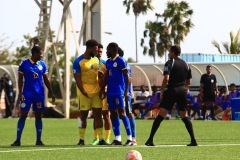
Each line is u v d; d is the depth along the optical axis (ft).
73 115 255.70
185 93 102.17
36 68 109.09
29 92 108.27
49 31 260.21
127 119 105.50
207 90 211.61
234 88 221.05
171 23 515.91
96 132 109.70
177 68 101.40
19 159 82.33
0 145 109.70
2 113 266.98
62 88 254.68
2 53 456.86
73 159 82.23
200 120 213.05
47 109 251.60
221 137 127.44
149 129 161.27
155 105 229.04
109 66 106.32
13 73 253.65
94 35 241.76
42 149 96.73
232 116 217.97
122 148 98.07
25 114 108.27
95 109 108.68
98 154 88.38
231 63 238.89
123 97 105.91
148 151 92.43
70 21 255.29
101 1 240.73
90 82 108.06
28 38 465.47
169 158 82.94
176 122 199.93
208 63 241.14
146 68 257.55
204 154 87.97
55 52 260.21
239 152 90.94
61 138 128.88
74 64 107.76
